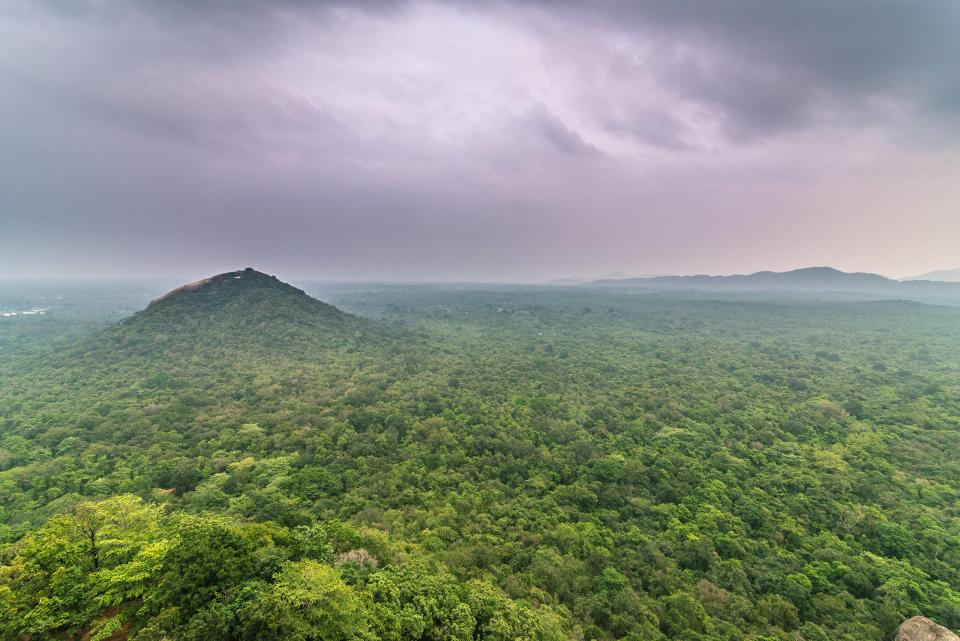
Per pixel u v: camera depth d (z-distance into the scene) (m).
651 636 29.91
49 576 23.30
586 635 30.28
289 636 19.53
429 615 25.97
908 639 29.98
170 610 20.66
